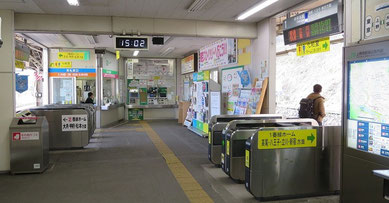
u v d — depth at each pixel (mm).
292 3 5594
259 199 4109
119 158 6680
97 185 4801
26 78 9758
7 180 5125
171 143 8523
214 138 5855
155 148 7793
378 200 3082
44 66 11625
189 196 4293
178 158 6648
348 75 3453
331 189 4387
